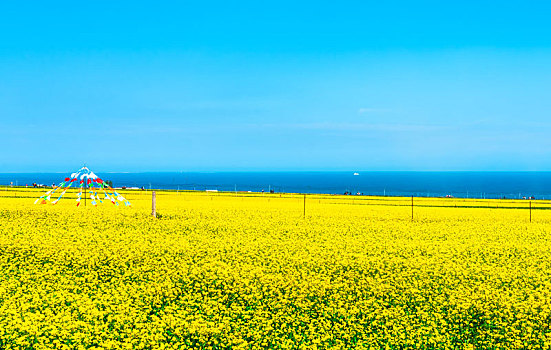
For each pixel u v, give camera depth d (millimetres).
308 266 21750
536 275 20391
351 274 20297
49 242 25469
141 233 30047
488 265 22484
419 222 39406
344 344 12930
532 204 64062
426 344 13008
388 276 20047
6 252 22641
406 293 17609
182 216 40094
